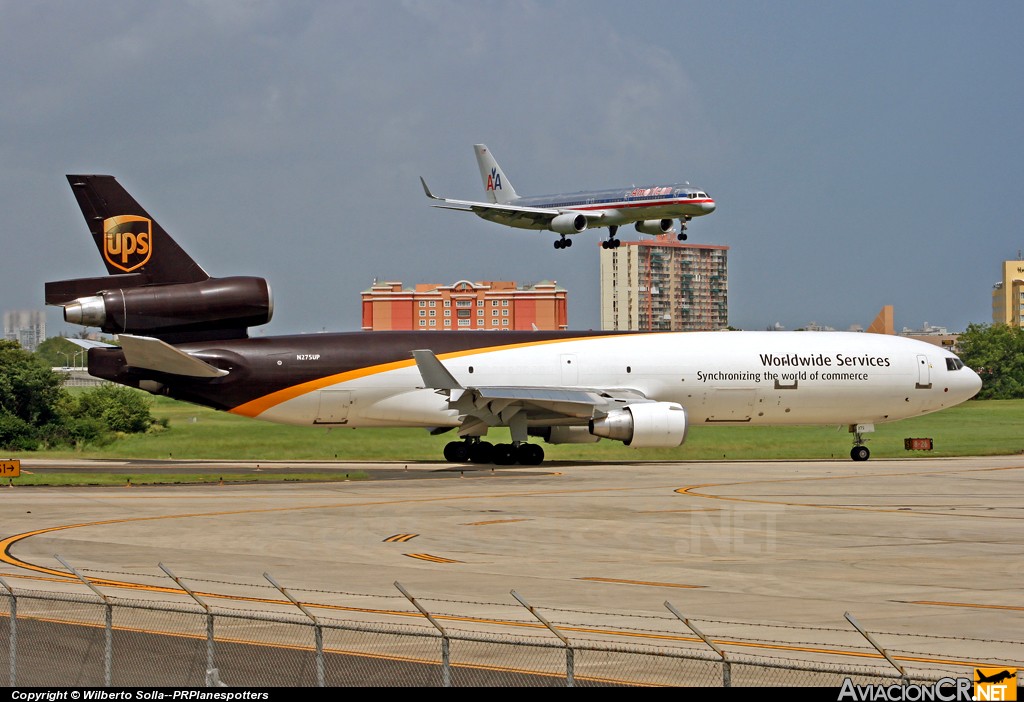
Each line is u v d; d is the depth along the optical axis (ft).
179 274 457.68
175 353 443.73
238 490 358.23
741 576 208.23
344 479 393.29
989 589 195.31
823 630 162.20
